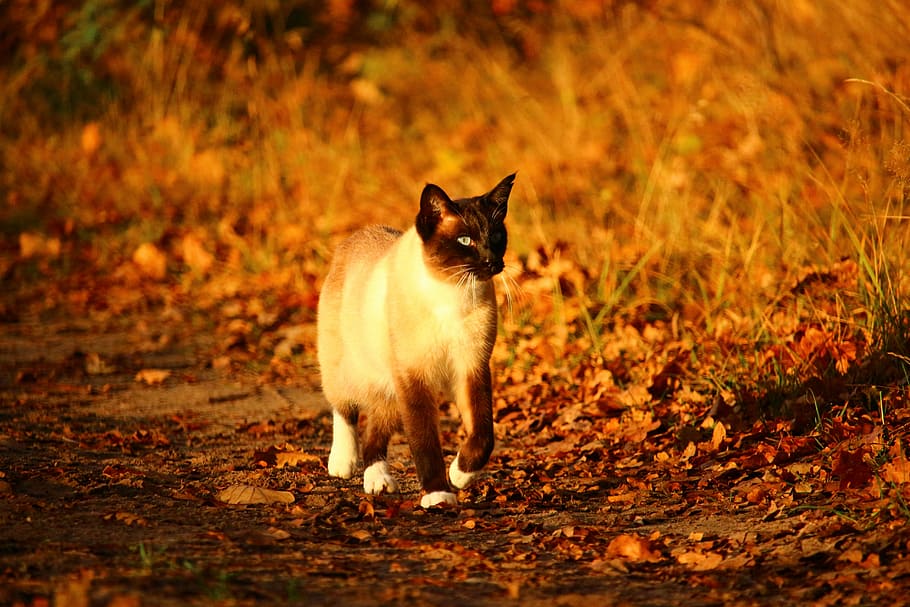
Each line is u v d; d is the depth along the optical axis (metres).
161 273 16.84
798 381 9.31
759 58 16.19
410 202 17.47
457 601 5.66
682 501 7.66
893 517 6.50
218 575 5.80
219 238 17.70
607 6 21.31
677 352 10.86
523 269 13.41
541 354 11.71
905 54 13.97
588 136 18.25
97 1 22.41
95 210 18.98
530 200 15.88
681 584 6.02
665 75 19.14
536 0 23.33
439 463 7.96
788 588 5.85
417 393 7.98
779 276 11.83
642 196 15.23
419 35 24.86
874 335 9.48
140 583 5.55
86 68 22.66
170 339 14.41
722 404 9.35
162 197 19.14
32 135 21.62
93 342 14.40
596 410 10.05
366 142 20.80
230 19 23.14
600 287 12.88
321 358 9.05
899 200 11.30
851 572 5.87
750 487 7.70
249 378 12.75
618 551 6.53
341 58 25.16
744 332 10.85
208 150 20.25
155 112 21.55
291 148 20.05
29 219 19.06
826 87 15.03
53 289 16.66
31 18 23.59
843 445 7.86
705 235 13.45
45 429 9.99
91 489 7.73
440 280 7.82
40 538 6.48
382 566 6.25
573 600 5.67
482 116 20.70
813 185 13.14
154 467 8.66
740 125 15.78
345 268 8.95
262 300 15.46
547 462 8.98
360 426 10.09
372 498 7.83
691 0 19.12
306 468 8.99
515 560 6.44
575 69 20.95
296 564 6.16
